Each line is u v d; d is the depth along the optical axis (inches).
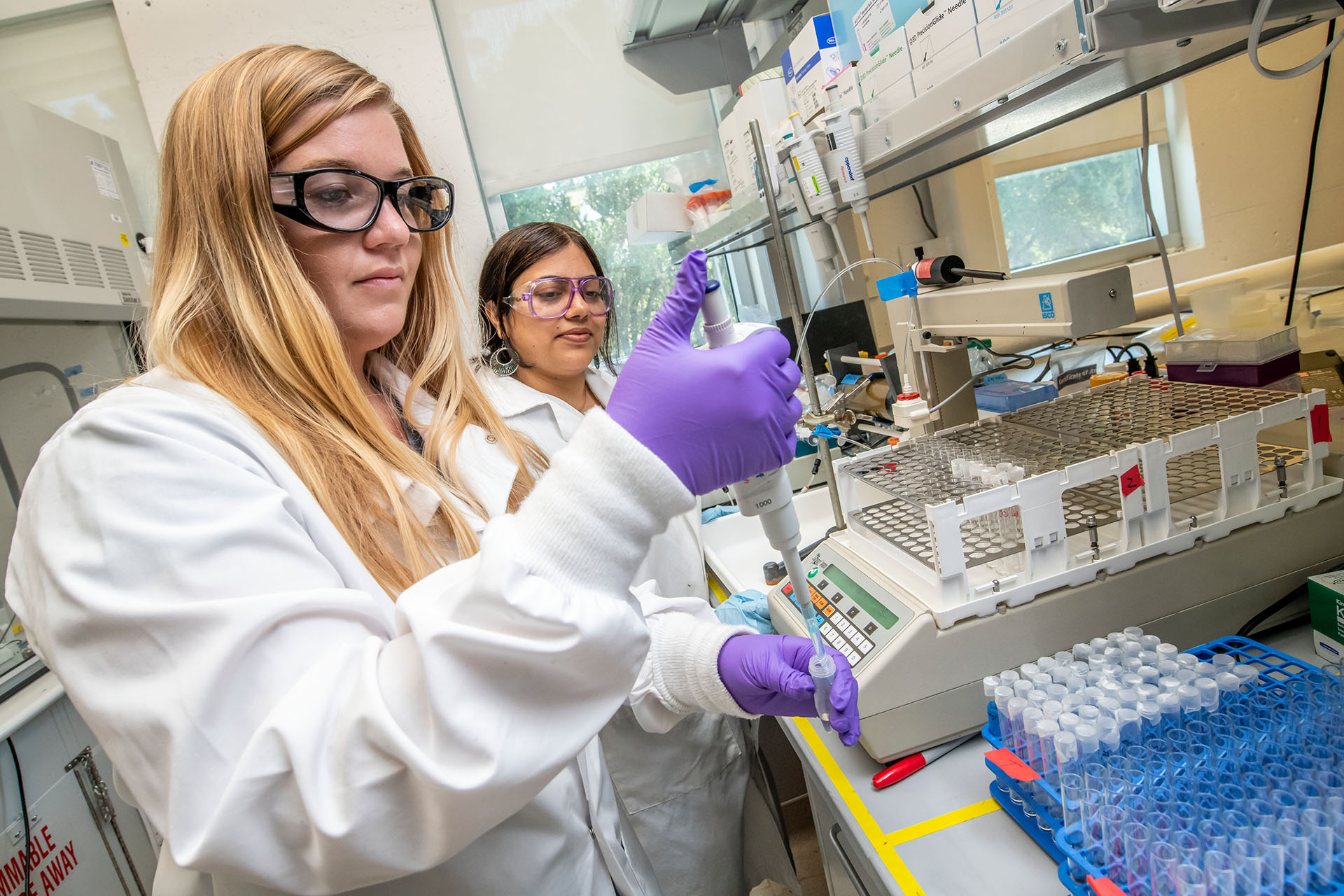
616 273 131.6
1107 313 41.0
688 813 54.3
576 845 31.7
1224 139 86.1
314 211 27.7
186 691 19.1
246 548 21.5
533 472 42.1
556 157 126.1
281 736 19.2
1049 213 104.0
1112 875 27.7
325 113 27.2
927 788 36.9
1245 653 36.7
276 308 27.6
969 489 41.5
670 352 25.0
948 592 37.6
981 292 47.8
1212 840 26.2
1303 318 58.6
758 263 133.1
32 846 71.1
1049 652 38.8
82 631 20.0
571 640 20.8
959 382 61.5
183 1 110.8
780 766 83.3
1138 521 39.3
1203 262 91.9
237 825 19.0
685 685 38.5
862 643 39.6
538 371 77.2
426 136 118.4
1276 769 29.1
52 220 89.5
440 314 38.2
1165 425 43.4
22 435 93.7
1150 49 32.9
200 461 22.3
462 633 19.8
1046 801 31.8
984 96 38.9
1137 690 33.4
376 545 29.1
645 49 121.0
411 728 20.0
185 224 27.9
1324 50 30.2
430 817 20.3
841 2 60.0
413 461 31.7
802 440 93.0
